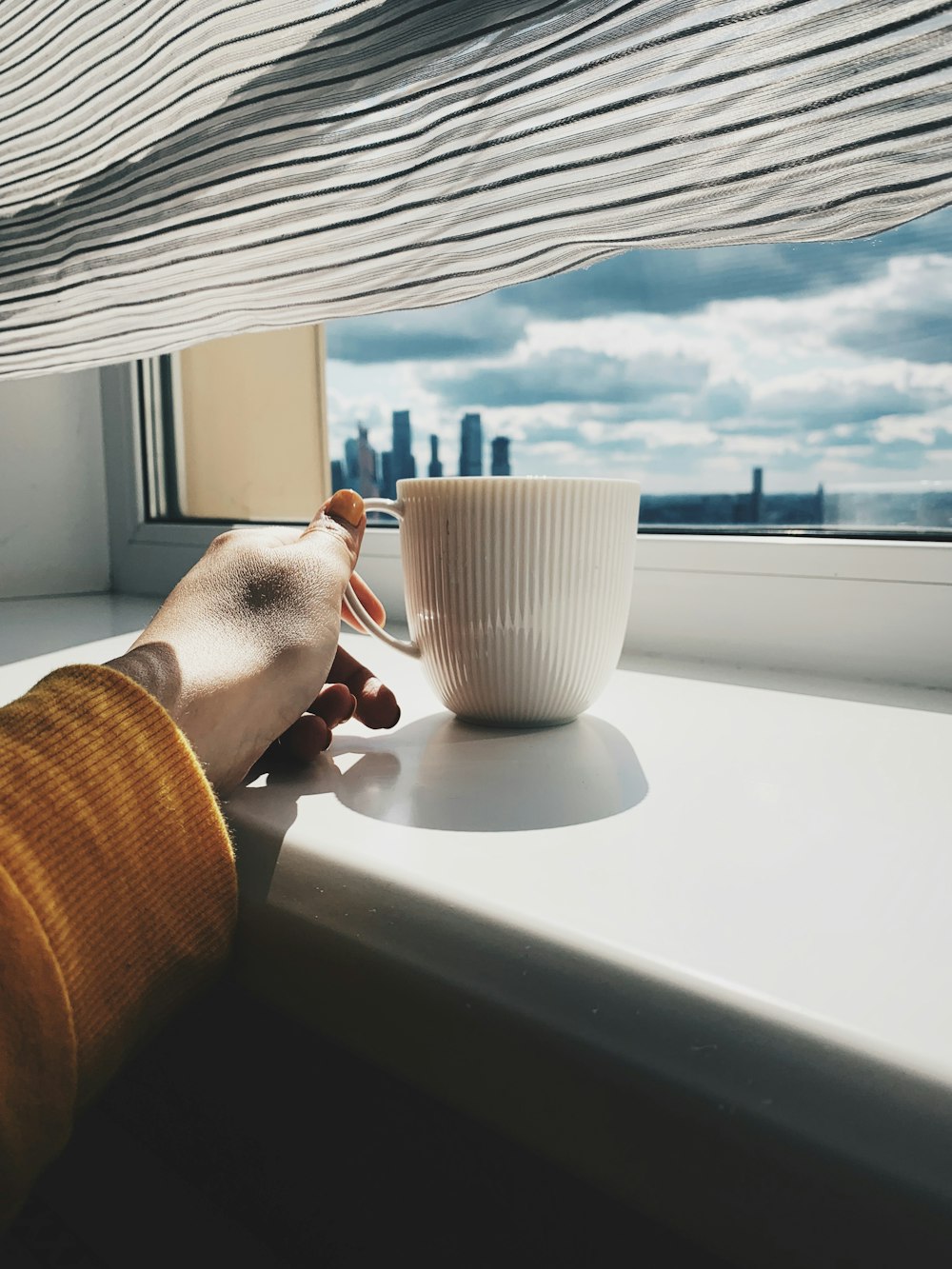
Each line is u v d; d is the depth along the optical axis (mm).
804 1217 233
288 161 620
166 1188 570
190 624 464
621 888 329
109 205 755
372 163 583
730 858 359
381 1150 454
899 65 398
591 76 477
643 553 788
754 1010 254
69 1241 628
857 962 276
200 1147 552
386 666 757
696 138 457
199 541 1178
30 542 1237
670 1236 374
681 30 444
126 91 698
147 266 753
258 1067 505
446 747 524
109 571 1326
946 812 412
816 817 406
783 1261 237
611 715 596
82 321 858
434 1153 435
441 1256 439
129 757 361
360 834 385
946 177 405
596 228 518
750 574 731
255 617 468
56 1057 321
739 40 431
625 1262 387
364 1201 464
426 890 332
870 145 416
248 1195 525
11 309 900
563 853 363
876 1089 231
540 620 504
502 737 545
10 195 836
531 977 292
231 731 431
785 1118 237
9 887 312
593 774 471
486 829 391
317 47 580
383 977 325
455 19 517
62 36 717
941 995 257
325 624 474
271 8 589
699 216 480
